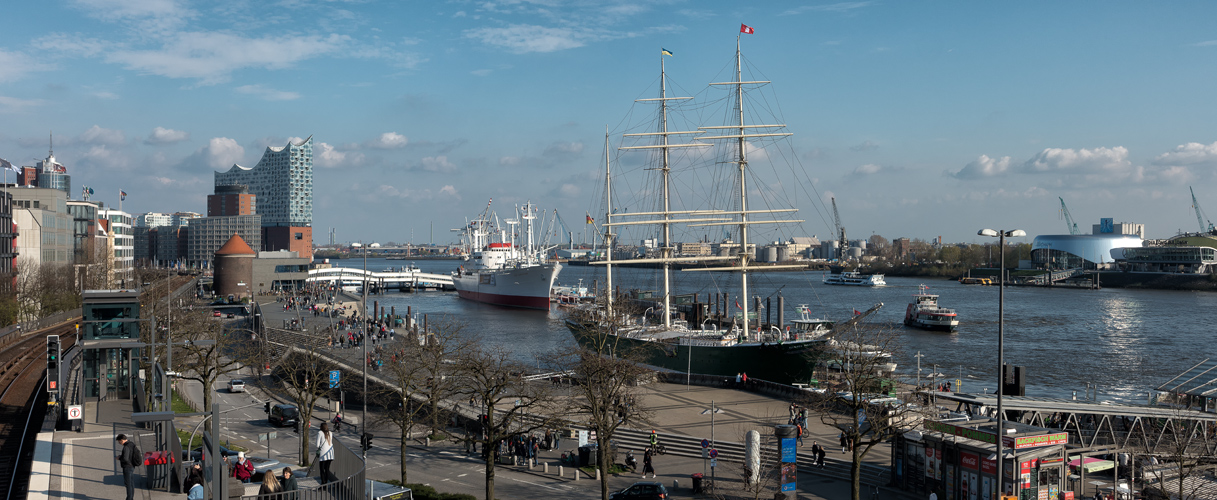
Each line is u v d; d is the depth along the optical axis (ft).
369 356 369.30
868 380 233.14
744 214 458.09
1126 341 574.97
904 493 193.47
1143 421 233.96
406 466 222.28
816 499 192.44
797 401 292.20
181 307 506.48
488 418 204.54
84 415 222.89
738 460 226.38
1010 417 225.97
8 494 168.76
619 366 233.14
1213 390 262.26
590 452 226.38
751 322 567.18
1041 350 529.04
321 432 144.36
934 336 606.55
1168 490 187.32
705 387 335.26
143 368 270.67
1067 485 179.93
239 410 304.30
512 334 603.67
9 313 472.44
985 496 173.37
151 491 150.51
